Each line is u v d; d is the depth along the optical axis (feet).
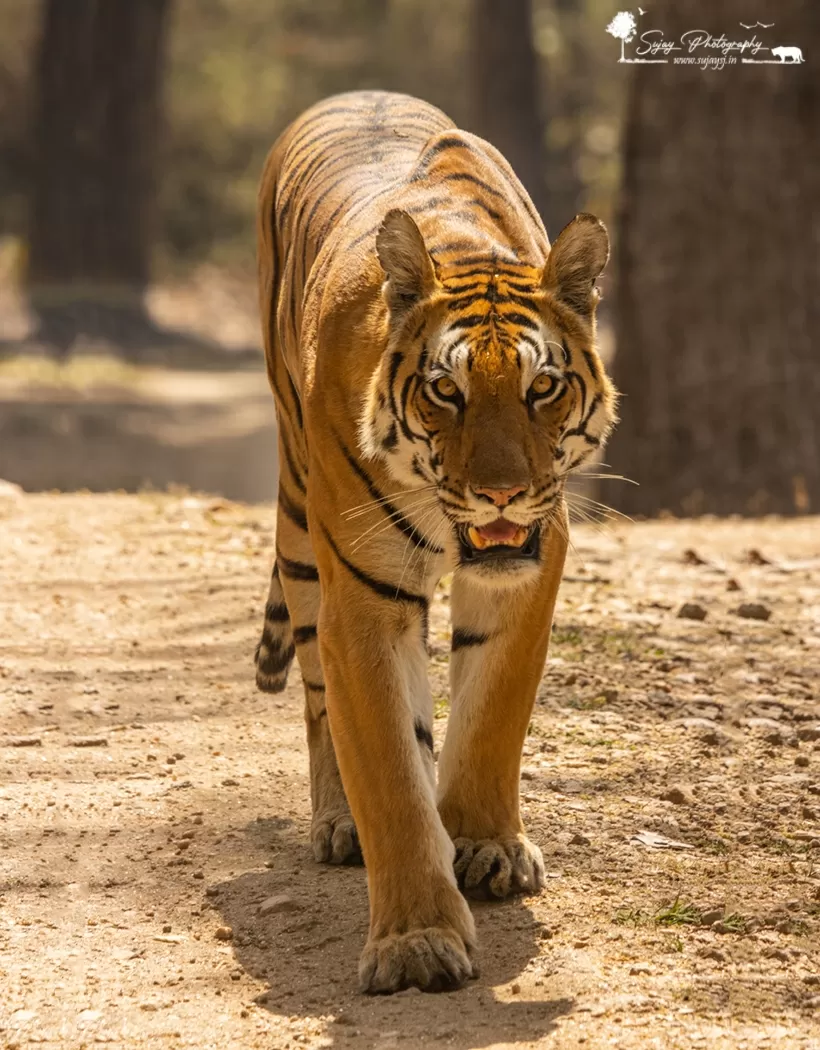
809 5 65.92
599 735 34.24
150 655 40.11
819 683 37.93
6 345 174.29
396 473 24.06
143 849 29.09
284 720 36.06
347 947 24.95
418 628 25.26
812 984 23.13
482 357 23.18
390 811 23.86
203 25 301.02
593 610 43.39
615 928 25.08
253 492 97.91
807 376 67.10
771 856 28.12
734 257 67.10
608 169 256.11
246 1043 21.91
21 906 26.91
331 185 30.12
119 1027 22.53
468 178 27.17
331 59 296.51
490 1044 21.18
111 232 197.67
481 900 26.22
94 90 195.31
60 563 48.32
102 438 122.11
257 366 183.73
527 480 22.77
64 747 34.09
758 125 66.39
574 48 277.64
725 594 45.39
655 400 68.54
